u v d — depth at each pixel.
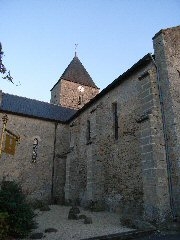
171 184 8.81
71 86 29.80
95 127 14.26
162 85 10.11
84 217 10.29
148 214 8.74
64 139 19.64
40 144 18.59
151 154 9.18
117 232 7.49
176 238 6.84
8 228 6.57
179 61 10.52
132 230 7.71
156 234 7.50
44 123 19.38
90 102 15.75
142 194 9.65
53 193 17.62
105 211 11.85
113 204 11.45
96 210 11.97
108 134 13.10
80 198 14.83
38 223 8.92
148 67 10.98
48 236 7.08
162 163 9.10
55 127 19.66
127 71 11.91
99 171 13.17
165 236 7.19
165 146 9.38
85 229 8.02
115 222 9.18
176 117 9.34
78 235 7.19
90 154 14.04
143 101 10.49
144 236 7.30
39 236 6.89
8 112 18.05
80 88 30.27
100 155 13.40
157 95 10.15
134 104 11.34
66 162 17.67
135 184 10.19
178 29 11.28
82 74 31.81
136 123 10.90
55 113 21.03
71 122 19.47
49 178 17.95
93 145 14.09
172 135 9.23
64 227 8.38
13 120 18.11
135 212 9.86
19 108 19.19
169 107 9.57
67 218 10.45
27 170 17.41
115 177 11.71
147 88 10.37
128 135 11.34
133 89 11.66
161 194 8.59
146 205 8.95
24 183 16.97
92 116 14.91
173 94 9.69
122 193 10.96
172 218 8.38
